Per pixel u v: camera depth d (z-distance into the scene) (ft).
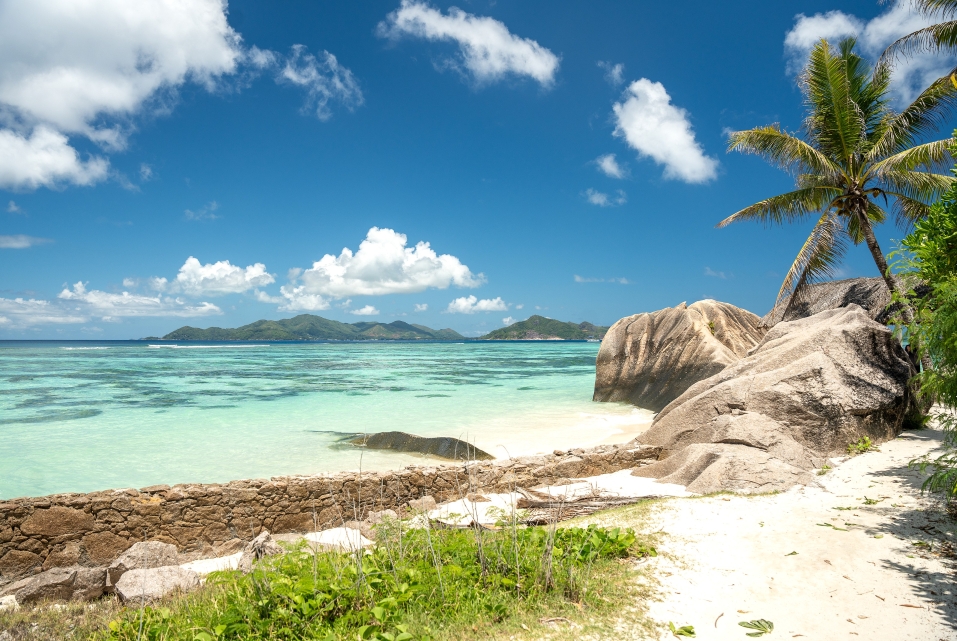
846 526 25.93
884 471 33.94
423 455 56.90
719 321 91.50
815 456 37.27
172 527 32.45
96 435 67.41
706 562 22.66
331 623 17.93
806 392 40.73
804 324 54.03
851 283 85.05
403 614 18.07
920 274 28.66
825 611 18.61
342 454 57.67
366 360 252.62
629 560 22.97
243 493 34.19
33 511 29.81
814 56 69.46
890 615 18.17
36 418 79.77
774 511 28.60
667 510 29.63
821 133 72.43
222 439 65.10
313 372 171.94
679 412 46.57
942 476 25.86
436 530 27.17
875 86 71.87
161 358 258.16
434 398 103.76
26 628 21.98
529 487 40.22
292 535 33.88
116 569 27.81
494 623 17.70
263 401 98.73
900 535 24.44
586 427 71.82
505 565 21.09
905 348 48.70
